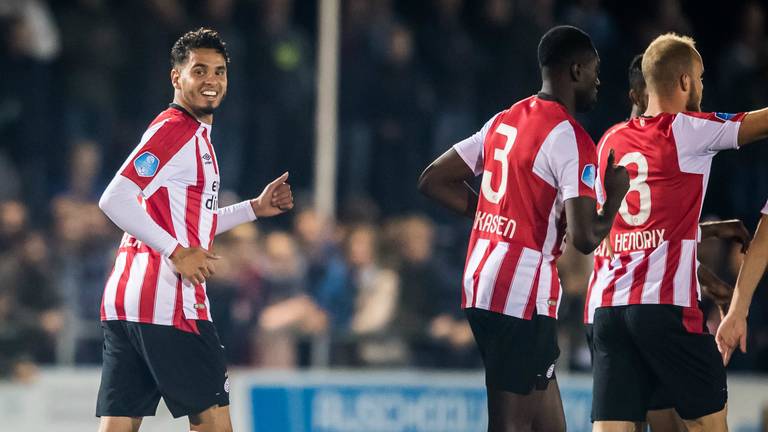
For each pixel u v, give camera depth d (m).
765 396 34.31
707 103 46.31
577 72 16.84
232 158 42.59
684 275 17.44
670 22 48.25
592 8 46.09
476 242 17.05
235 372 32.56
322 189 38.69
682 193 17.45
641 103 18.92
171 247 16.95
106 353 17.95
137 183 16.97
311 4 48.53
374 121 43.69
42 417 32.41
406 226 36.03
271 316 34.03
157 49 42.50
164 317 17.39
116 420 17.83
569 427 32.50
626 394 17.88
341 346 34.16
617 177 16.31
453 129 44.19
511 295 16.56
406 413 32.78
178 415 17.48
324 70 39.28
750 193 45.09
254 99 43.06
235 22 43.38
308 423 32.44
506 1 45.66
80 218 35.94
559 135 16.34
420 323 34.91
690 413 17.58
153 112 42.44
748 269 17.34
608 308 17.88
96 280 34.94
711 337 17.58
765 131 17.02
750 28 47.00
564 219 16.72
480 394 33.00
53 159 42.00
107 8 42.59
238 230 34.91
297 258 36.06
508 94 44.78
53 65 42.31
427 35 44.69
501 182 16.83
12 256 34.16
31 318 33.47
